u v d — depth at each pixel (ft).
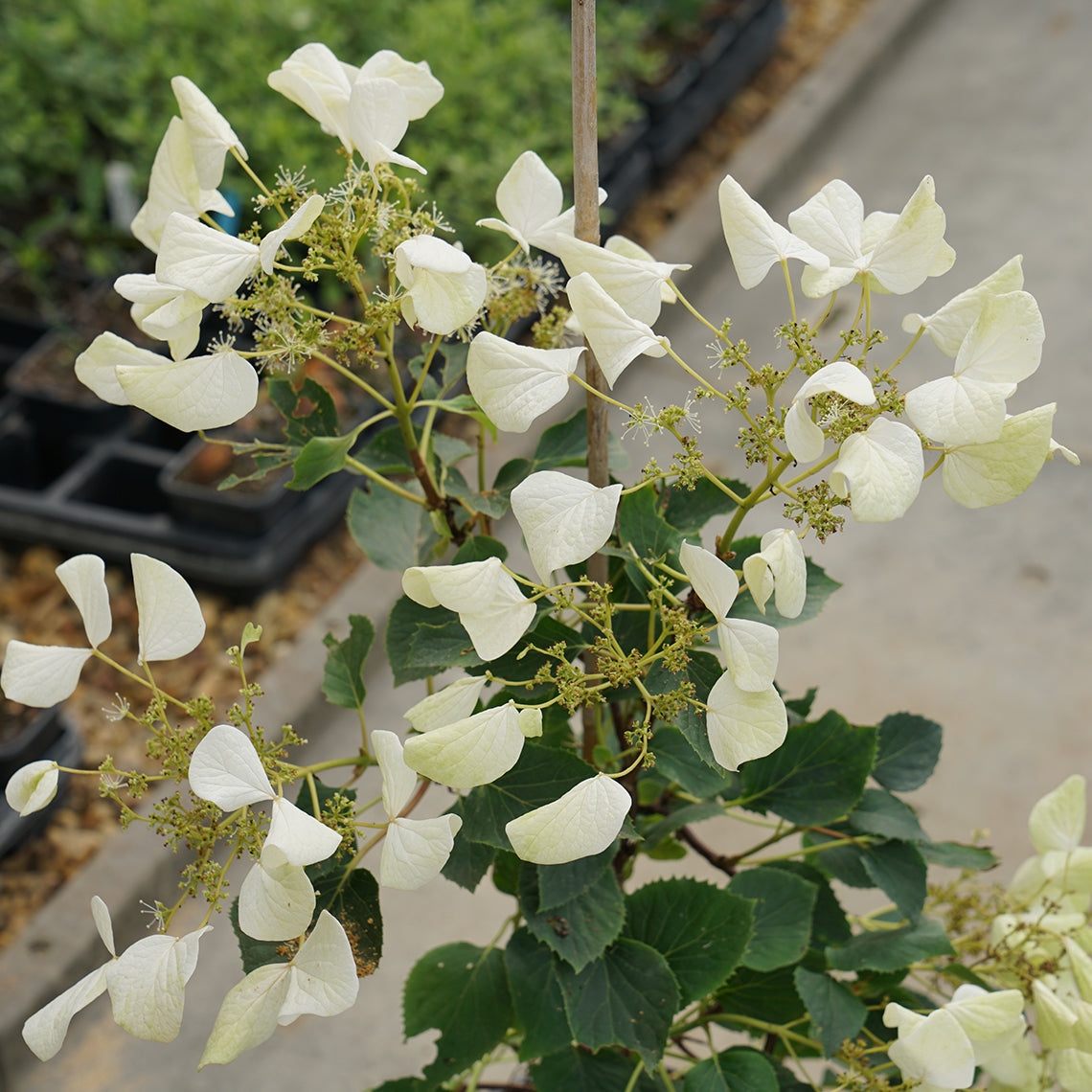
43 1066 3.73
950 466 1.27
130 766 4.33
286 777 1.38
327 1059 3.79
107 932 1.29
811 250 1.33
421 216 1.42
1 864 4.05
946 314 1.32
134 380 1.30
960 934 2.14
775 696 1.27
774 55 8.05
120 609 4.83
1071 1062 1.67
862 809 1.81
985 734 4.61
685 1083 1.70
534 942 1.73
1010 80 7.91
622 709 1.80
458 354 1.76
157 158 1.49
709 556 1.25
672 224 6.68
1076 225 6.78
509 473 1.76
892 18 8.22
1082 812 1.90
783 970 1.87
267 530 4.72
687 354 6.16
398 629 1.65
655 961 1.60
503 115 6.00
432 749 1.26
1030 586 5.14
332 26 6.03
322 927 1.25
